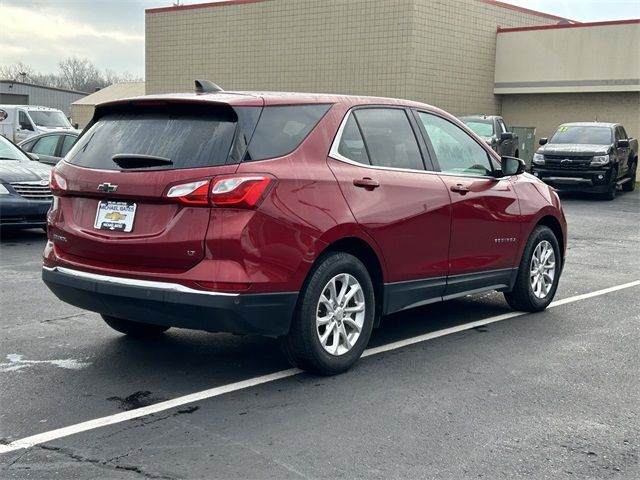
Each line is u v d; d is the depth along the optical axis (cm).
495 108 2803
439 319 698
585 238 1277
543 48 2656
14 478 363
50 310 702
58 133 1609
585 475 378
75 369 532
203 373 527
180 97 499
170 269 470
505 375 533
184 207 464
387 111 588
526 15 2897
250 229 462
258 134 486
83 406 461
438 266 601
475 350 595
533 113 2764
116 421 438
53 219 529
